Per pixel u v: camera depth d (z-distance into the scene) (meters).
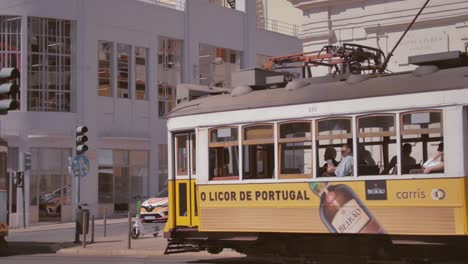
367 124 12.88
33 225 36.47
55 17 37.84
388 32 24.20
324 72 24.48
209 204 14.78
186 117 15.31
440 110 12.20
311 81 14.22
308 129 13.51
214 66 45.09
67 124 37.91
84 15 38.59
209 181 14.80
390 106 12.65
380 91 12.77
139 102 41.25
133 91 40.97
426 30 23.38
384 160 12.71
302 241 14.02
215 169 14.80
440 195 12.10
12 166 36.72
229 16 45.88
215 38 44.88
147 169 41.66
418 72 12.69
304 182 13.48
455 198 11.98
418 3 23.39
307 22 25.84
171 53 43.00
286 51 49.62
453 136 12.05
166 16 42.50
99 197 39.12
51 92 37.78
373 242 13.23
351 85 13.26
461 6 22.56
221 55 45.59
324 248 13.77
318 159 13.38
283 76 14.95
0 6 36.84
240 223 14.30
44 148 37.41
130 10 40.75
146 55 41.75
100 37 39.31
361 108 12.94
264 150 14.09
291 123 13.74
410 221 12.35
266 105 14.05
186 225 15.34
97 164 39.00
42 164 37.31
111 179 39.78
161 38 42.53
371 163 12.81
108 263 17.31
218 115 14.76
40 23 37.62
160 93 42.41
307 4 25.58
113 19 39.94
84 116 38.44
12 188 36.41
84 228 22.25
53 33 37.97
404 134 12.49
